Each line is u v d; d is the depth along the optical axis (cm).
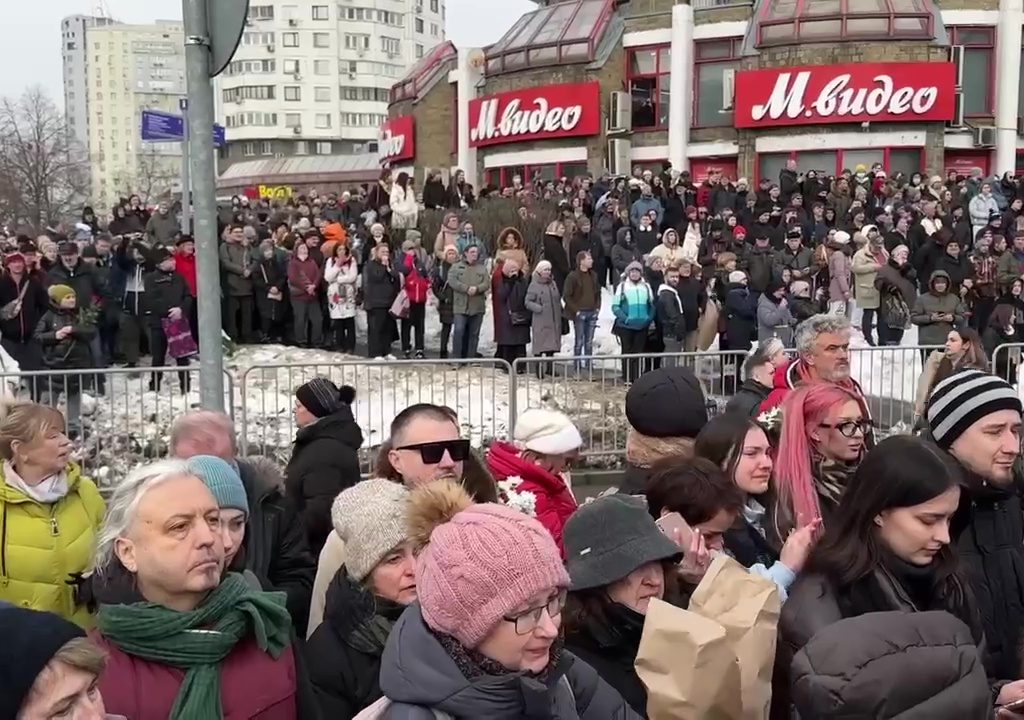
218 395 414
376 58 9838
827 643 180
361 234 1775
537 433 412
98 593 235
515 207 1817
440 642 200
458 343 1293
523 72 3003
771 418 416
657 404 379
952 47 2553
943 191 1959
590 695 229
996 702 226
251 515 367
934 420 316
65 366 977
